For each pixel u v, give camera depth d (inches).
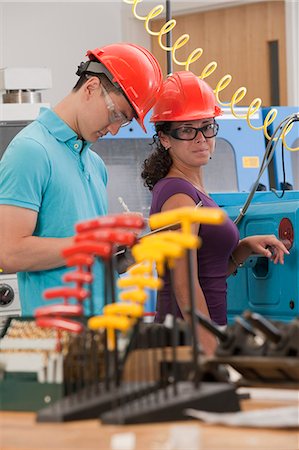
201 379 69.0
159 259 62.8
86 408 62.4
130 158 159.5
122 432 57.9
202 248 121.9
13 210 108.6
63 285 110.4
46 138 111.8
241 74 301.9
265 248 129.1
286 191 145.9
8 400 68.4
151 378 70.2
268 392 72.3
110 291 72.8
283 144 145.2
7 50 283.0
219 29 304.3
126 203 158.4
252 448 53.6
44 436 57.7
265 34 295.6
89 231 66.4
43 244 108.3
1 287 146.0
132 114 116.1
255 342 72.3
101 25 299.9
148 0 291.1
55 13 290.5
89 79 113.6
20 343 71.4
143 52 117.6
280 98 295.3
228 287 140.5
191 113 125.4
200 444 54.6
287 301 129.5
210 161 168.2
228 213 141.9
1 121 149.8
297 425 58.4
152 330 72.6
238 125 170.9
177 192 122.6
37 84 158.4
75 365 67.9
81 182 114.3
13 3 283.0
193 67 312.5
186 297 118.2
